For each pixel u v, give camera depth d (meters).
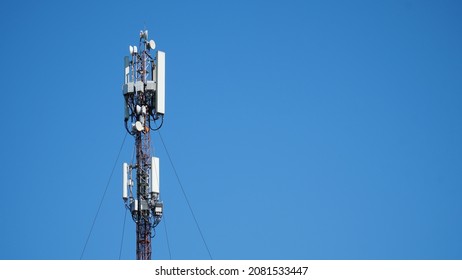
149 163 93.00
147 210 91.19
